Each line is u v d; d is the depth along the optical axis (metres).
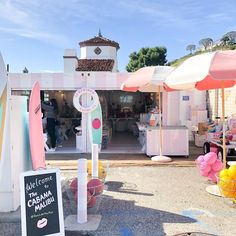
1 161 5.69
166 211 5.74
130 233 4.84
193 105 14.27
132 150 12.00
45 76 11.21
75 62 18.30
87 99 10.48
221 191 6.03
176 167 9.27
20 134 6.13
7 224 5.30
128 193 6.82
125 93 20.50
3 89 5.63
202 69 5.65
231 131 9.98
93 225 5.12
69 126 16.72
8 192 5.71
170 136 10.52
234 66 5.47
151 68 9.37
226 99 12.86
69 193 5.64
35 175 4.25
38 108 6.29
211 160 7.14
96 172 6.74
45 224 4.18
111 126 17.61
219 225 5.10
